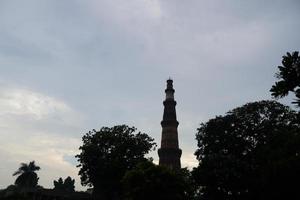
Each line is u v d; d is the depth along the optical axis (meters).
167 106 102.38
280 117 70.31
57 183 132.75
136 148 80.12
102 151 79.00
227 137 69.38
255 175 61.84
